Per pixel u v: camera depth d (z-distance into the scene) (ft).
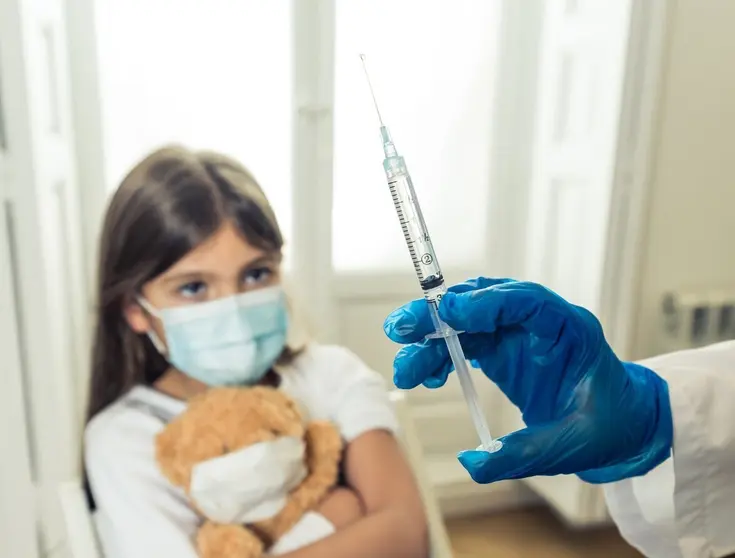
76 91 4.68
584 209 5.44
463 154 5.82
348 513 3.31
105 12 4.64
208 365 3.42
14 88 3.53
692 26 5.24
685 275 5.79
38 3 3.90
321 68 5.04
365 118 5.39
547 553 5.68
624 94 4.94
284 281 3.89
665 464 2.37
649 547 2.51
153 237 3.42
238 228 3.52
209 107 4.95
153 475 3.13
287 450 3.15
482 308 1.78
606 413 1.88
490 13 5.58
